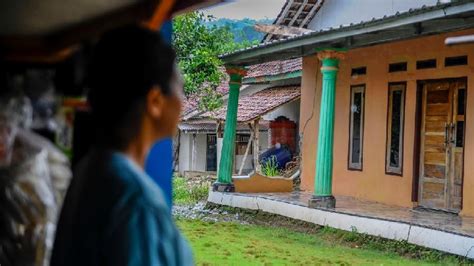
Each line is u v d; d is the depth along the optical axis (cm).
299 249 870
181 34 1602
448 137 1019
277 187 1337
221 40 1717
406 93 1105
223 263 754
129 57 147
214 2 313
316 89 1369
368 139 1203
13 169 250
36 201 250
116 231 136
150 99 151
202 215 1223
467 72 977
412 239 860
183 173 2169
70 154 279
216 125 2034
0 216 246
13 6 245
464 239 778
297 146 1825
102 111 150
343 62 1288
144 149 154
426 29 891
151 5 262
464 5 777
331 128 1052
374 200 1177
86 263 139
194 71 1612
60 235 151
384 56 1163
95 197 143
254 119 1662
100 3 247
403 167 1105
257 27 1507
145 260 134
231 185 1305
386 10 1269
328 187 1058
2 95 268
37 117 277
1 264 243
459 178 996
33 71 281
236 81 1314
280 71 1753
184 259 144
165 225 141
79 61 176
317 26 1505
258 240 942
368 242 916
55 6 247
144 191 142
